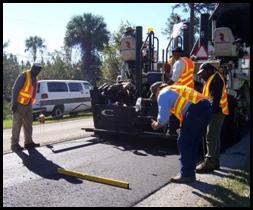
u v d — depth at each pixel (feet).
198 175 13.85
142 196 11.48
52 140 20.36
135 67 19.99
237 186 12.39
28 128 18.13
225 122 19.08
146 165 15.08
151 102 18.19
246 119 23.48
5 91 69.46
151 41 20.11
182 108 12.35
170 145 18.60
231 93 19.75
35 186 12.28
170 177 13.48
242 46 21.94
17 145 17.89
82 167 14.66
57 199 11.15
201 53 20.12
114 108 19.36
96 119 20.17
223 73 18.07
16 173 13.75
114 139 20.11
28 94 17.84
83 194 11.59
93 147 18.33
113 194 11.64
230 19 22.56
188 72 15.94
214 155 14.25
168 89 12.42
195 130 12.34
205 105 12.42
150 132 18.48
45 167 14.60
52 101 38.47
